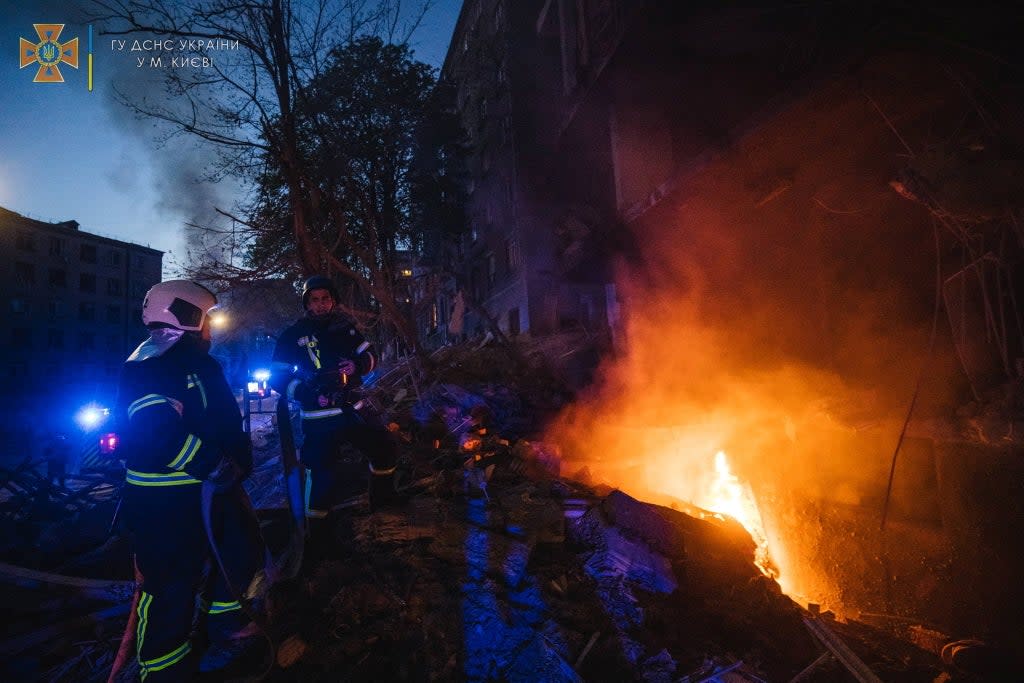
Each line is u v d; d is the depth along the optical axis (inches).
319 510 122.3
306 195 267.7
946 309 196.9
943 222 185.5
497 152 858.1
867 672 113.0
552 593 120.6
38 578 115.3
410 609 108.0
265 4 224.4
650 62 294.8
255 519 96.5
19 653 99.9
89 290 1640.0
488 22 869.8
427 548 130.4
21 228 1487.5
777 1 202.1
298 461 123.0
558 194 676.1
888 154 223.3
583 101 366.0
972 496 177.8
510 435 266.2
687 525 152.6
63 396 1540.4
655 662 102.4
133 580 128.7
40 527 180.2
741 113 321.7
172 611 79.1
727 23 241.8
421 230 713.0
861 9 153.0
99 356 1651.1
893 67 169.9
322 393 120.4
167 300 84.1
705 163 245.4
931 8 140.3
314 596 110.4
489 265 932.0
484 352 413.4
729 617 126.6
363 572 119.0
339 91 310.8
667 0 235.1
